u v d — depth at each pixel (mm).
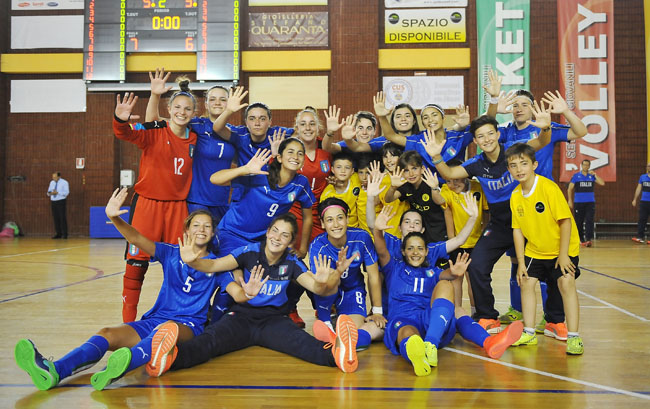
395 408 1840
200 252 2578
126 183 11047
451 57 10555
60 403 1894
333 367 2361
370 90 10648
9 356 2494
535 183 2750
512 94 3592
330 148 3748
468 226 2963
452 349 2721
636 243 9492
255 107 3262
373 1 10625
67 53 11078
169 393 2004
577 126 3105
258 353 2629
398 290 2873
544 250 2783
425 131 3736
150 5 10555
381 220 2885
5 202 11359
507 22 10438
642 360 2465
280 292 2693
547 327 3057
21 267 6090
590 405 1865
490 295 3168
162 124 3025
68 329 3055
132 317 2994
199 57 10539
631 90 10547
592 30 10375
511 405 1866
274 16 10797
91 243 9727
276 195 3016
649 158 10477
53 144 11258
